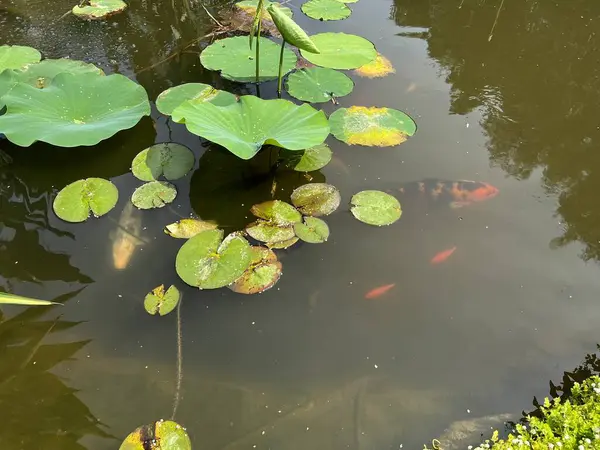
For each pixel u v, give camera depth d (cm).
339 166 274
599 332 210
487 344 206
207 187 259
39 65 321
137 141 286
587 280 228
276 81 328
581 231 248
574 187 270
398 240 240
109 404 185
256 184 262
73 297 215
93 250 231
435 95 328
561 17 418
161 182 257
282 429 181
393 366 199
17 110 262
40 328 206
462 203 257
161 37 378
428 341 206
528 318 214
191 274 213
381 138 288
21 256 228
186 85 312
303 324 210
